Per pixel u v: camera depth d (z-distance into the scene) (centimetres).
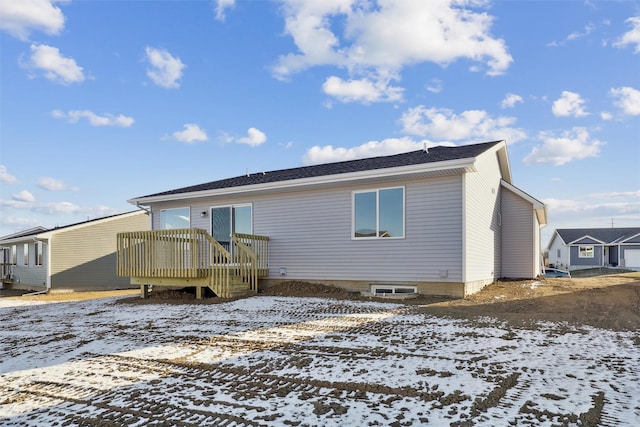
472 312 793
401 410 329
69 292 1973
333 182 1134
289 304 947
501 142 1353
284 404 349
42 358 539
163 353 535
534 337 575
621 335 586
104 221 2138
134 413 341
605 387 374
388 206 1103
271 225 1293
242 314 836
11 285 2430
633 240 3678
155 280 1226
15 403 376
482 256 1214
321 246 1202
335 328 664
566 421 303
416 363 457
